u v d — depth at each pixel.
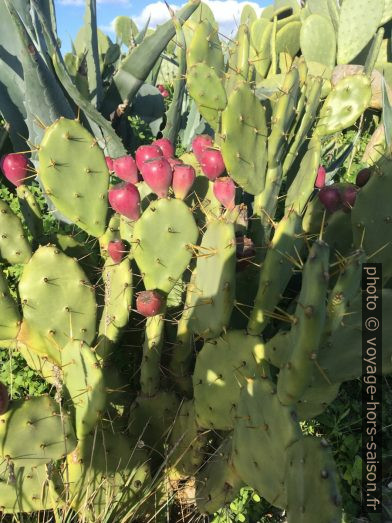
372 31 2.08
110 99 1.33
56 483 0.71
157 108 1.57
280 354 0.64
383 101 1.16
